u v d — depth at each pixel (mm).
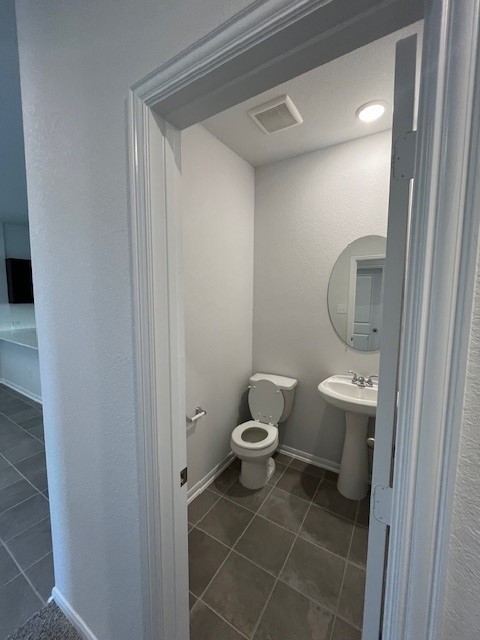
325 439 2227
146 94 641
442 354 385
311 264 2174
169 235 737
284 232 2254
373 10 426
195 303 1837
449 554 413
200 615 1205
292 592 1297
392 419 532
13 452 2473
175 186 748
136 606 904
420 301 401
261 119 1681
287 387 2158
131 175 677
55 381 1044
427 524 418
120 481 872
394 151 494
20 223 4402
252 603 1252
